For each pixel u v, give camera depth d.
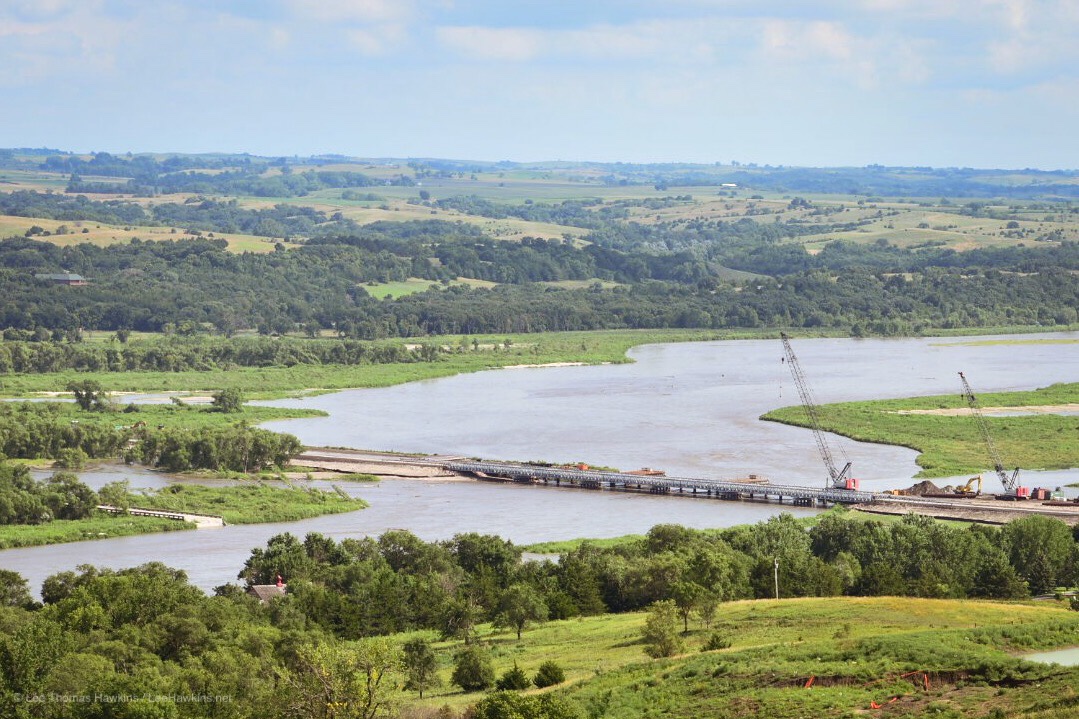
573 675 158.62
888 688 133.38
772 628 171.75
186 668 152.50
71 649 156.62
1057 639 147.12
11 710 139.38
